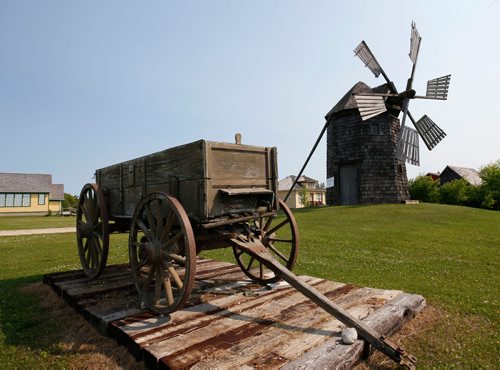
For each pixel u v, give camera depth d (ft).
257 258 12.37
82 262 18.40
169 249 11.75
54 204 172.45
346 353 8.73
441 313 13.12
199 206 11.48
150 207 13.75
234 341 9.45
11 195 149.28
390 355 8.79
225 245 14.37
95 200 17.56
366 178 71.00
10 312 13.85
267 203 13.91
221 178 12.07
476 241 34.04
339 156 75.46
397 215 54.29
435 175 185.78
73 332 11.68
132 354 9.70
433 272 20.74
